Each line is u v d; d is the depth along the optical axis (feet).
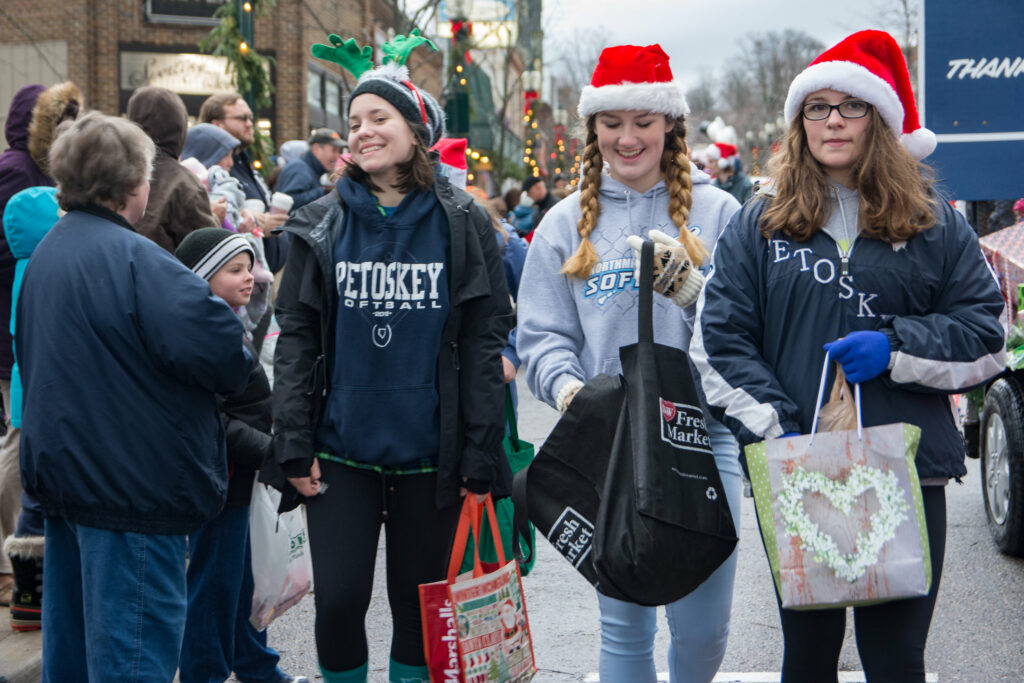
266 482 10.58
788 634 9.34
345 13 74.59
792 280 9.35
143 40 69.31
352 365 10.58
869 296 9.20
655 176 11.34
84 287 10.24
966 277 9.29
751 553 19.20
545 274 11.46
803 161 9.57
